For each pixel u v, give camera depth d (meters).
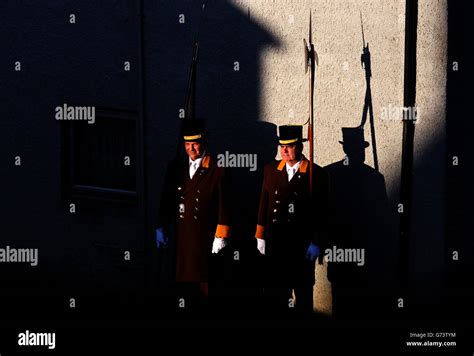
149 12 10.41
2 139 11.21
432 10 9.60
